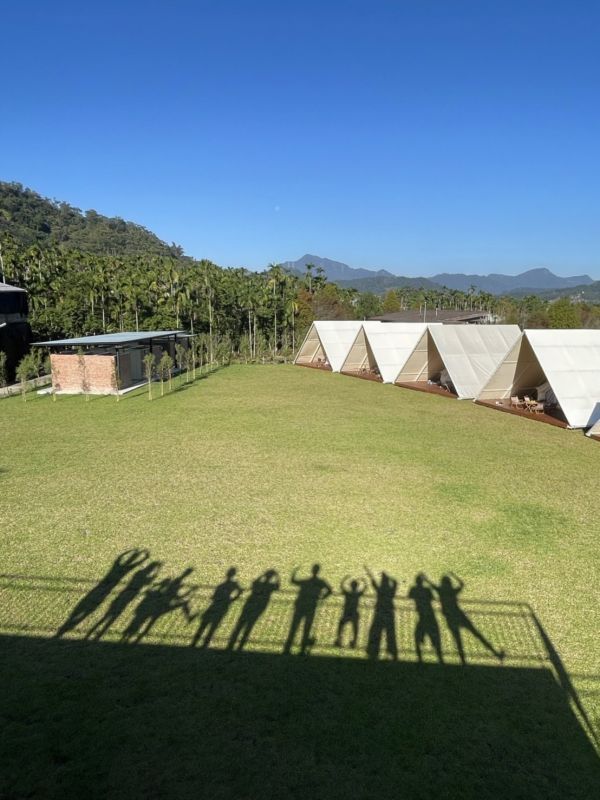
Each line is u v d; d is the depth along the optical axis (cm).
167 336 2617
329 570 638
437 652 485
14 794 335
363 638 504
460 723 400
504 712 412
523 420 1561
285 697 423
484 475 1022
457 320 5134
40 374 2580
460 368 1959
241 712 406
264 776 350
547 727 398
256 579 615
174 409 1720
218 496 896
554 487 955
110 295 3716
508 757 370
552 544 716
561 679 452
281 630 514
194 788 341
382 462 1107
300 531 752
